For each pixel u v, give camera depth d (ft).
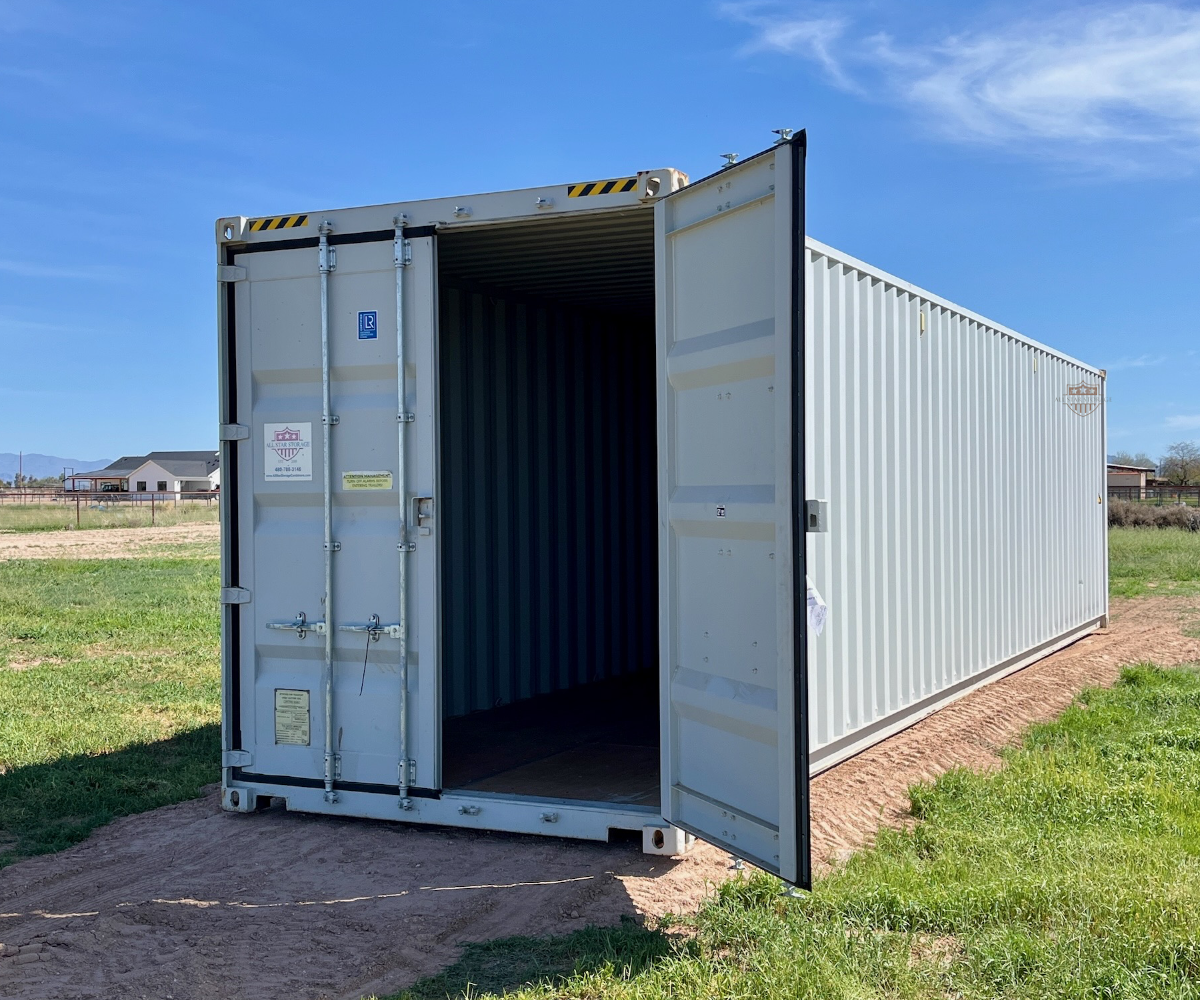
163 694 32.27
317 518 20.58
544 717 28.89
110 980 13.58
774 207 14.67
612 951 13.84
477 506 29.30
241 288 20.83
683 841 18.17
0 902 16.60
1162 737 25.55
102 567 74.23
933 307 29.25
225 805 21.16
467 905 16.20
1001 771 22.81
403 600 19.70
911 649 27.45
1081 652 40.83
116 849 19.15
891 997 12.44
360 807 20.13
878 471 25.55
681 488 17.10
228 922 15.60
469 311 28.99
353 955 14.38
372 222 19.86
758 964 13.12
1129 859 16.66
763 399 15.08
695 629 16.83
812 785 22.67
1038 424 38.17
